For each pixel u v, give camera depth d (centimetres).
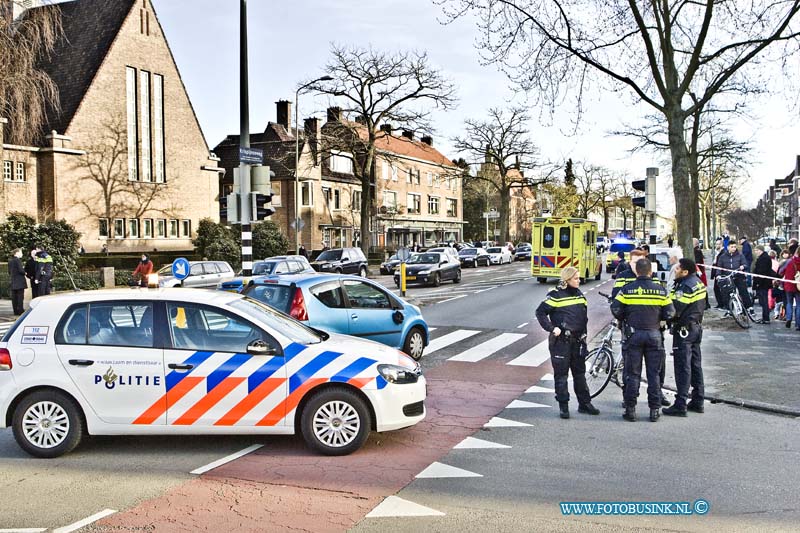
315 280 998
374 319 1038
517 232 9150
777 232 6316
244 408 612
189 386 610
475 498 507
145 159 3897
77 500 502
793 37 1457
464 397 868
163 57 3997
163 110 4006
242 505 491
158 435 678
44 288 1831
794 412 781
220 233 3822
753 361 1074
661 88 1557
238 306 646
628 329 763
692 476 562
